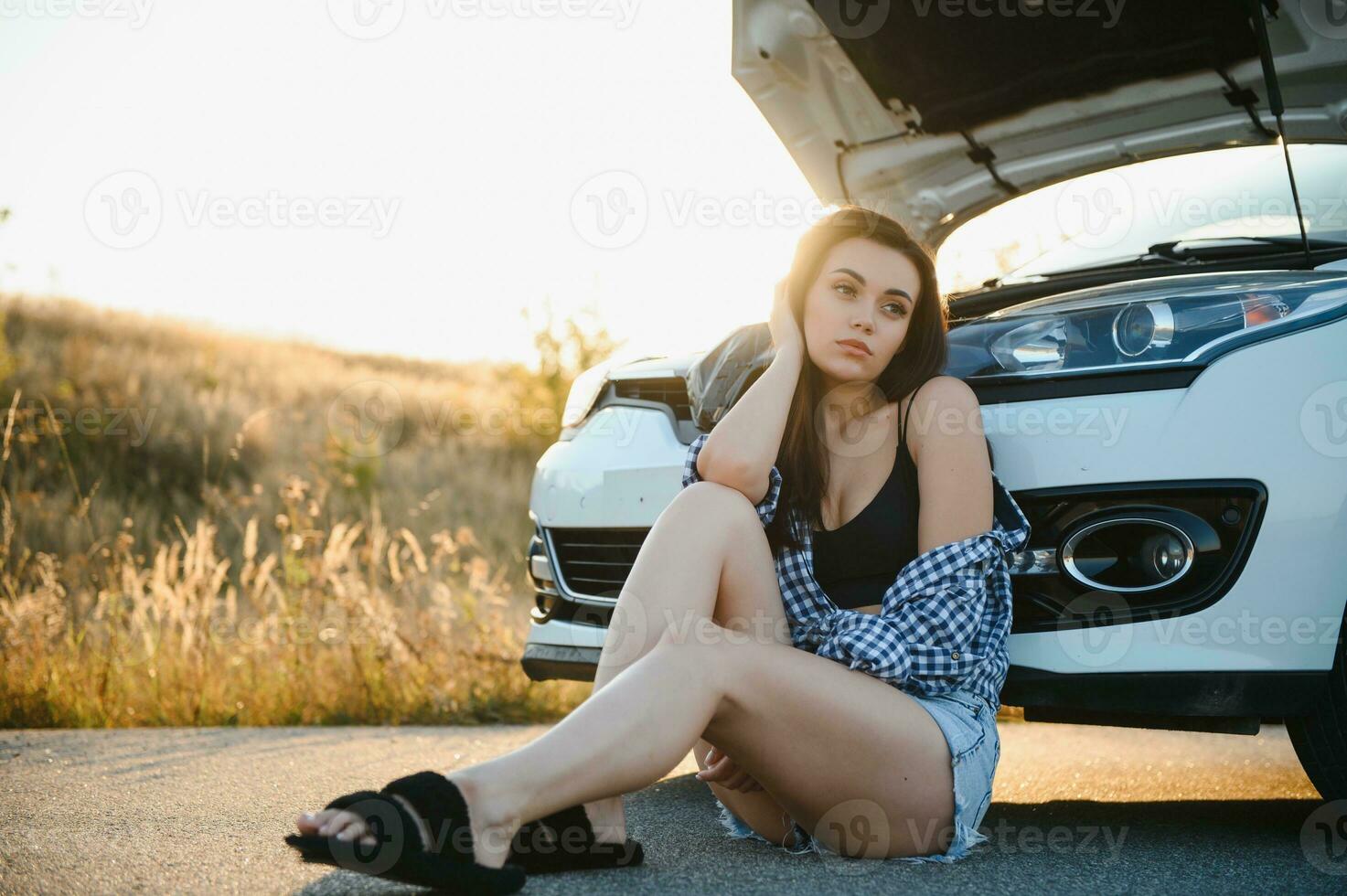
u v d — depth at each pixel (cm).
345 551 412
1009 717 408
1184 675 185
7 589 437
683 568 161
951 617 166
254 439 835
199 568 409
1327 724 188
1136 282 216
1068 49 252
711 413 229
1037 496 194
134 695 370
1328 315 187
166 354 1012
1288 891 150
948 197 301
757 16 265
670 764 144
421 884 128
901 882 150
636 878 150
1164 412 188
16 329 958
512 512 793
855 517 179
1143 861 169
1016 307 217
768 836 176
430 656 395
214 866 159
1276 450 182
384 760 273
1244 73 240
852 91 278
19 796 219
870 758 155
